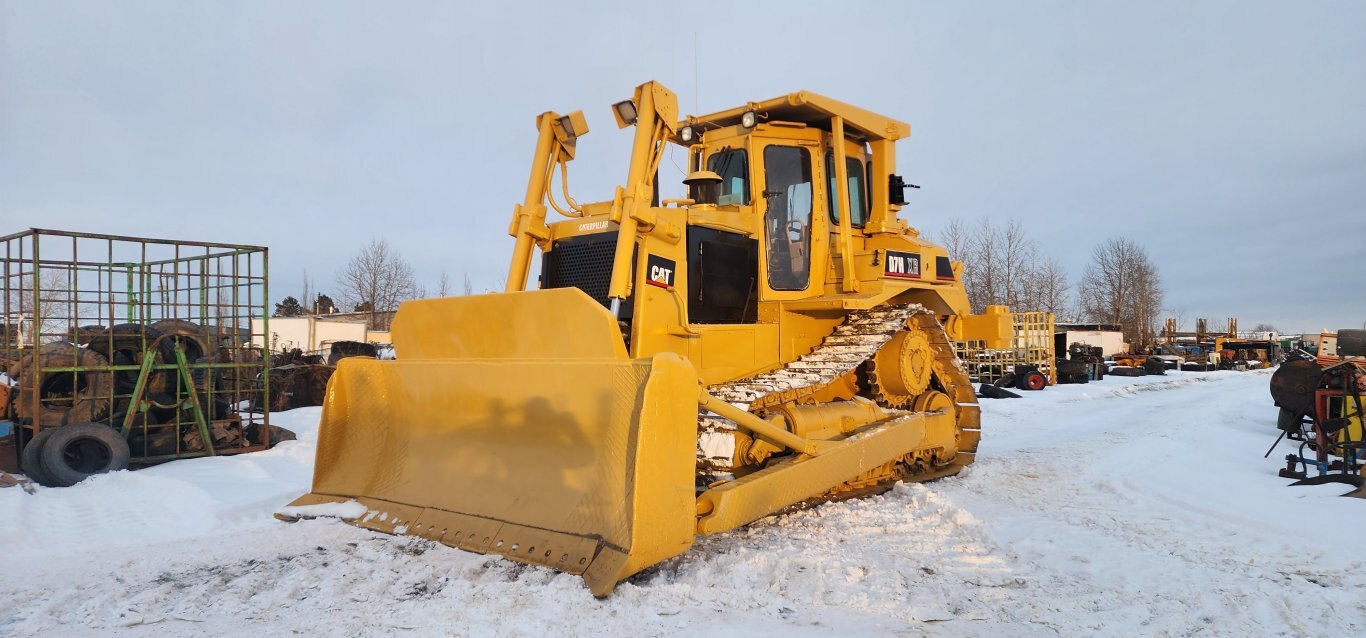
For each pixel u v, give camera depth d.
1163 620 3.94
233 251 9.16
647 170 5.32
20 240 7.85
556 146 6.02
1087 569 4.80
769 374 6.09
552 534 4.35
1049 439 11.02
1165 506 6.58
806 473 5.39
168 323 8.80
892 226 7.44
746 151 6.46
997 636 3.72
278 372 14.38
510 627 3.62
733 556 4.73
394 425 5.55
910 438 6.87
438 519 4.91
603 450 4.32
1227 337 47.72
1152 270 54.97
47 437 7.10
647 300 5.28
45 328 8.33
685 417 4.28
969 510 6.42
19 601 4.09
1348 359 8.56
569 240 5.84
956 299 8.24
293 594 4.11
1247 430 11.55
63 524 5.71
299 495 6.44
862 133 7.20
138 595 4.16
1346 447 7.21
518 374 4.78
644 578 4.34
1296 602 4.19
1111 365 33.66
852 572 4.57
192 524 5.63
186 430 8.71
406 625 3.66
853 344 6.47
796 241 6.68
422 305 5.51
